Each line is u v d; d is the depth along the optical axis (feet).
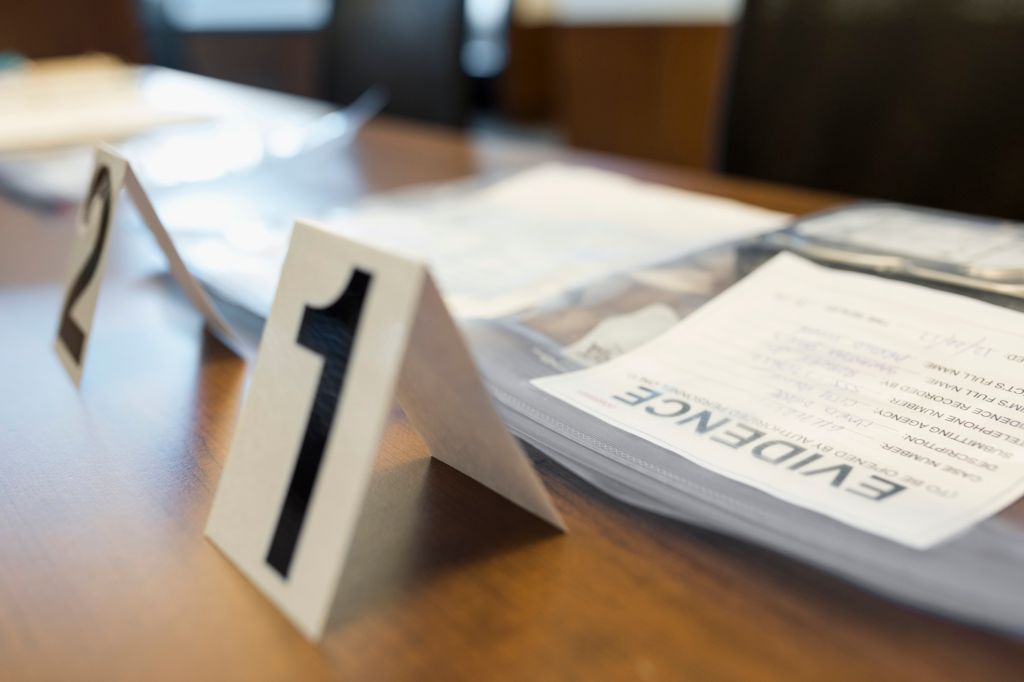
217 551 1.03
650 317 1.62
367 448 0.86
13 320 1.89
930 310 1.53
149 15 11.02
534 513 1.07
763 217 2.46
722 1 8.63
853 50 3.23
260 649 0.87
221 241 2.30
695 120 9.14
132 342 1.71
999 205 2.96
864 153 3.24
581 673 0.82
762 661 0.83
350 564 1.00
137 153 3.56
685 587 0.93
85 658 0.88
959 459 1.11
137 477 1.22
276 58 12.33
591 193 2.83
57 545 1.07
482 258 2.15
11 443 1.33
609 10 9.87
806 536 0.97
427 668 0.84
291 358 0.99
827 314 1.56
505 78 14.76
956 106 3.01
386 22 5.43
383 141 3.91
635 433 1.21
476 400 0.97
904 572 0.91
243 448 1.04
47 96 4.73
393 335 0.86
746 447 1.16
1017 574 0.90
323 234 0.99
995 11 2.92
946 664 0.81
